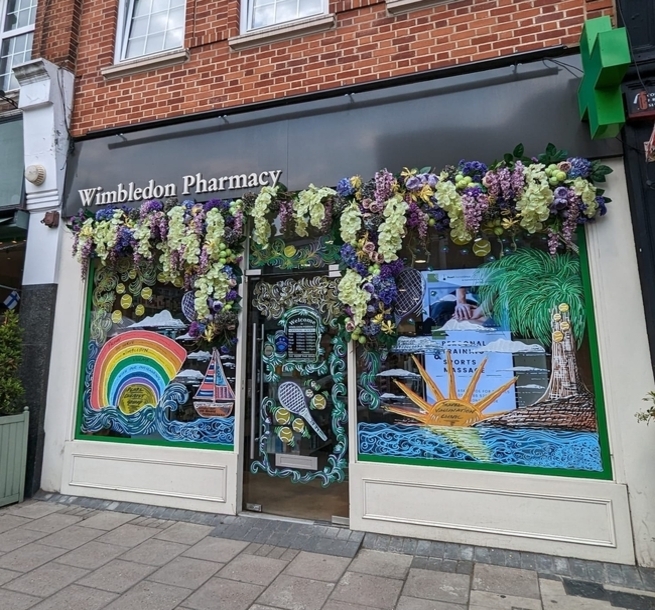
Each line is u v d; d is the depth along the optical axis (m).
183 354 4.88
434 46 4.36
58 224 5.40
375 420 4.20
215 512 4.50
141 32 5.76
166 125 5.14
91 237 5.04
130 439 4.96
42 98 5.42
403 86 4.37
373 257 4.08
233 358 4.70
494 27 4.21
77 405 5.13
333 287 4.52
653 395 3.19
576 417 3.72
